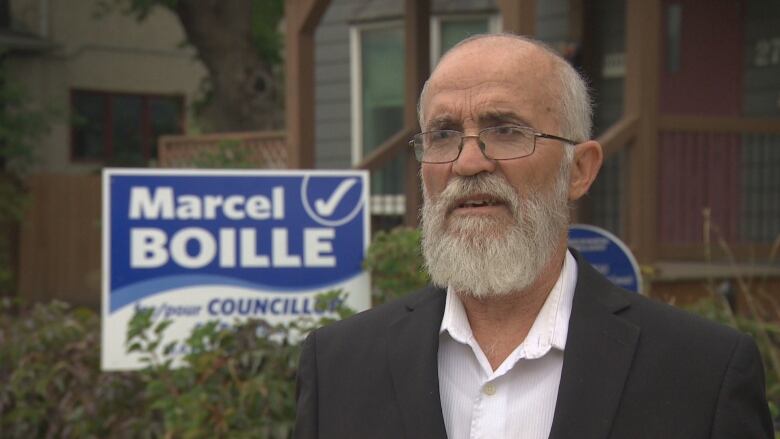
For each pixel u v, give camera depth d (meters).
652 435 2.19
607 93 10.28
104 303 5.02
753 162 9.34
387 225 12.76
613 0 10.18
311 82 8.92
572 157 2.48
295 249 5.16
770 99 9.42
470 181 2.38
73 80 21.72
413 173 9.86
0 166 17.80
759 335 5.34
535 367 2.34
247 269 5.12
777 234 9.20
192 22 14.59
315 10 8.77
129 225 5.07
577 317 2.34
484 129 2.38
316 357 2.51
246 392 4.64
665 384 2.23
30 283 16.84
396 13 13.12
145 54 22.70
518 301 2.42
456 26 12.88
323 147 13.92
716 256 8.75
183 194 5.11
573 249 2.58
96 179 17.28
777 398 4.90
